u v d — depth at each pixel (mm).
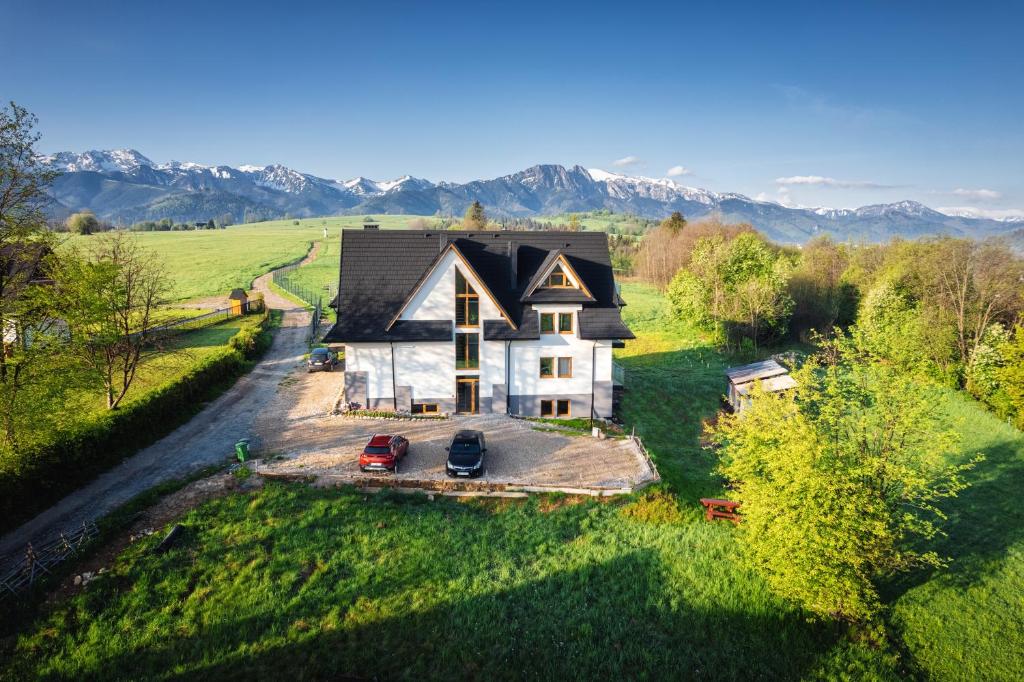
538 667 17562
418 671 16891
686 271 79312
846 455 20875
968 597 23547
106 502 24000
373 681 16391
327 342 36531
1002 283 53875
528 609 19953
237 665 16531
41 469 23375
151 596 18516
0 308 23156
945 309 55469
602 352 39344
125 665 16125
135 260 41062
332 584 20109
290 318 69312
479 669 17219
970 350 53188
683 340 71438
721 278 72625
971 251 58719
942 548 27344
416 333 37375
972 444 40688
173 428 33781
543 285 39000
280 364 49438
